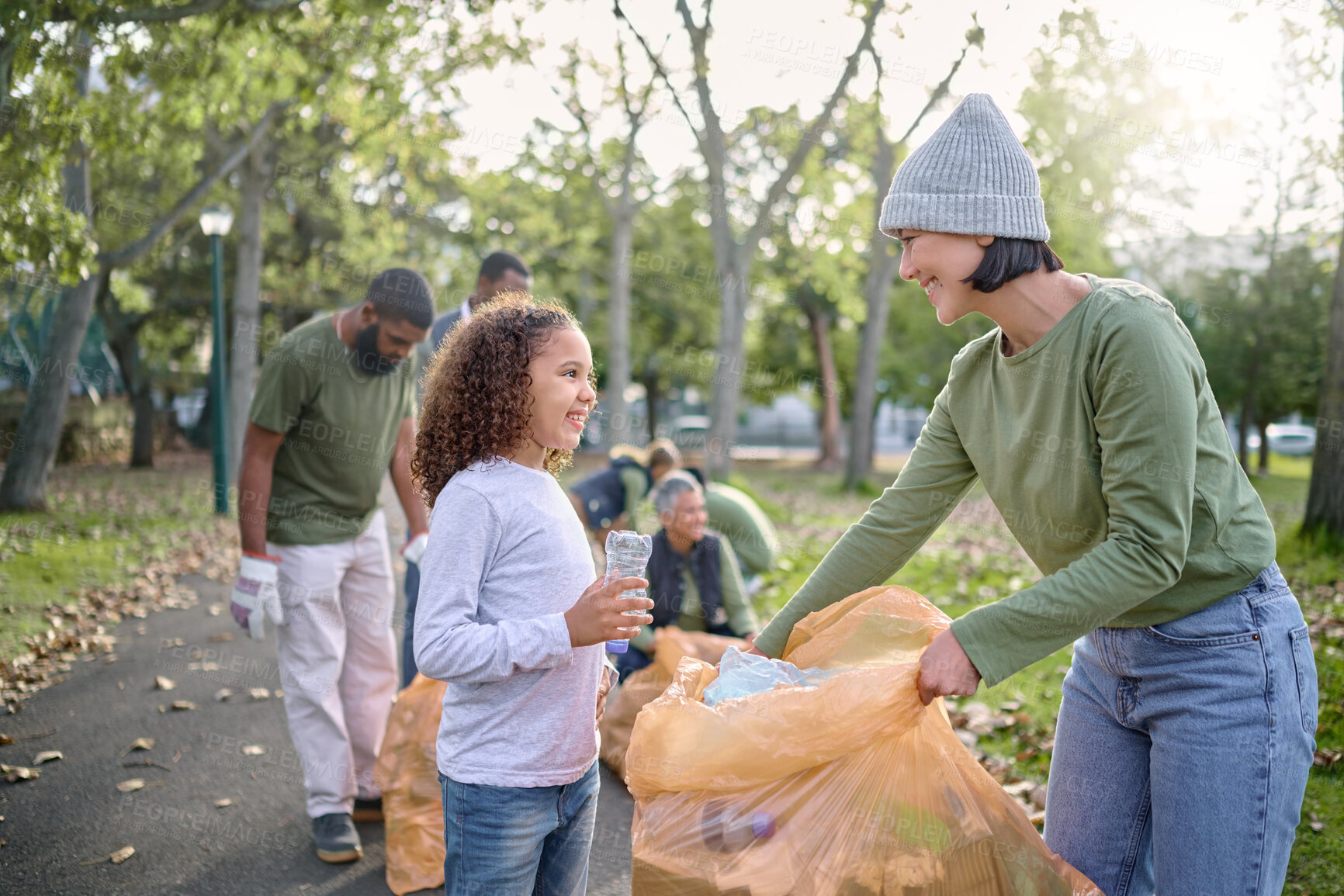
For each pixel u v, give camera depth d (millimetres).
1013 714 4453
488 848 1833
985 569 8328
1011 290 1796
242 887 3037
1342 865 2920
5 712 4695
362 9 7332
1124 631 1855
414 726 3158
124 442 22641
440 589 1783
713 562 4355
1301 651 1786
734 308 15461
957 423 2061
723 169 14531
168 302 21000
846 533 2250
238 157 12406
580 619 1735
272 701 4895
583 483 5242
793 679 2041
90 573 7941
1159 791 1817
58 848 3301
